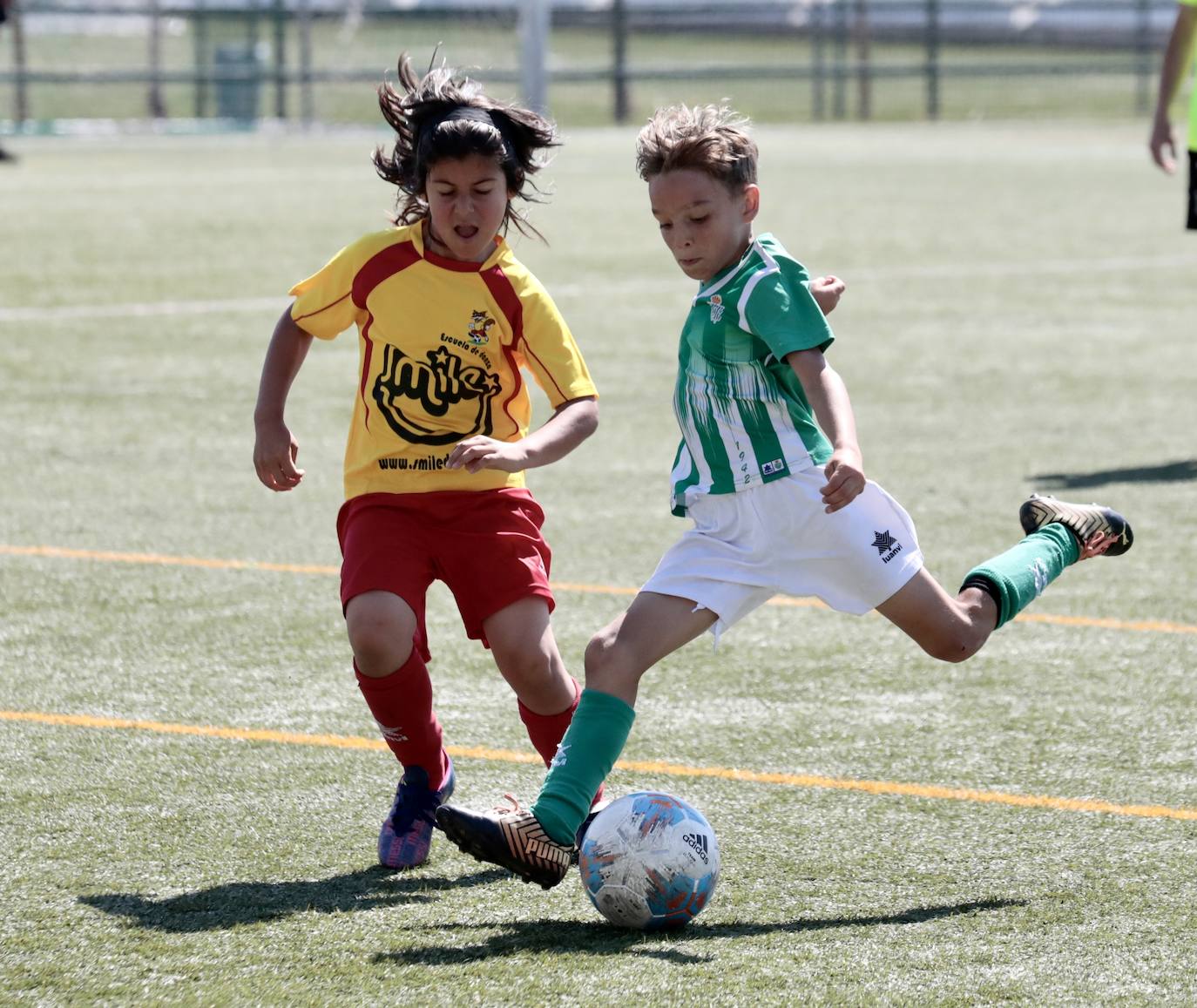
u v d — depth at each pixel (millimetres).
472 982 10250
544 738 12781
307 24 107000
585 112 114062
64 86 109812
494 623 12523
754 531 12172
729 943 10875
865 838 12750
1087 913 11359
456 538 12586
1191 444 27375
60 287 43469
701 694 16141
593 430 12633
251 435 27844
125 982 10281
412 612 12328
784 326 11781
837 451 11180
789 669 16891
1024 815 13195
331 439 27531
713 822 13086
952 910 11430
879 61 145750
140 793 13633
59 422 28625
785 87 129500
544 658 12500
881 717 15523
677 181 11953
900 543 12328
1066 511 13719
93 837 12703
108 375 32562
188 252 50188
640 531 22172
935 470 25438
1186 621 18484
